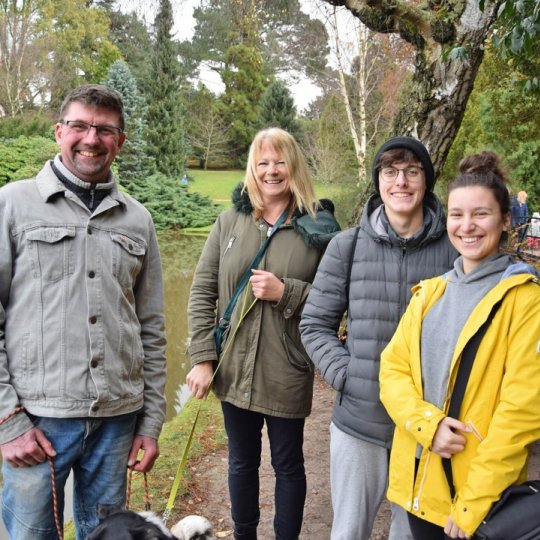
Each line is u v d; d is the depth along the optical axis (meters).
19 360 2.15
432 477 1.97
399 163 2.35
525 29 3.25
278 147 2.80
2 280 2.14
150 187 25.23
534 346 1.80
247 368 2.78
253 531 3.00
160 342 2.60
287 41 20.78
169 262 15.45
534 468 3.66
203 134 41.44
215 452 4.59
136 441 2.46
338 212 8.44
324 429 4.96
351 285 2.45
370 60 17.34
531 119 11.83
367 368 2.35
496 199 2.00
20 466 2.14
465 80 4.79
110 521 2.00
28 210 2.16
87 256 2.21
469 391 1.89
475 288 2.00
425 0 4.99
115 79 26.98
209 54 41.09
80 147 2.21
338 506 2.43
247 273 2.83
